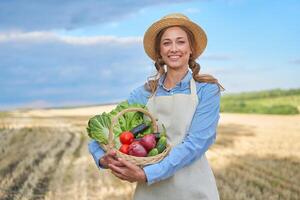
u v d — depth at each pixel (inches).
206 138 138.0
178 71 143.4
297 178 395.5
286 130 603.8
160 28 141.9
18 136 658.8
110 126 135.6
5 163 489.1
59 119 859.4
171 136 140.5
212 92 140.7
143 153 132.4
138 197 144.3
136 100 149.6
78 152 550.0
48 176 427.8
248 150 512.1
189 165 139.8
